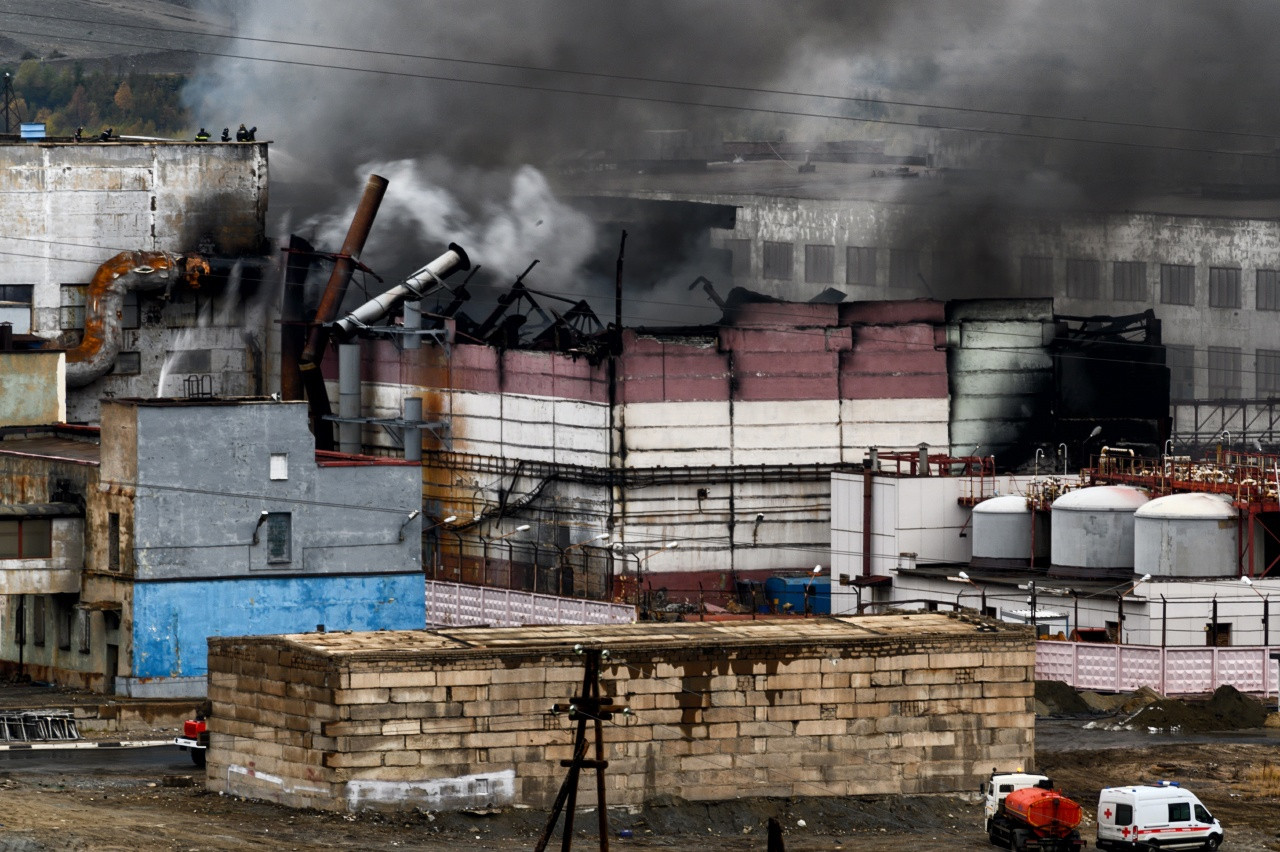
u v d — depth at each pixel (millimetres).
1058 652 107750
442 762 73125
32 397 133125
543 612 124188
